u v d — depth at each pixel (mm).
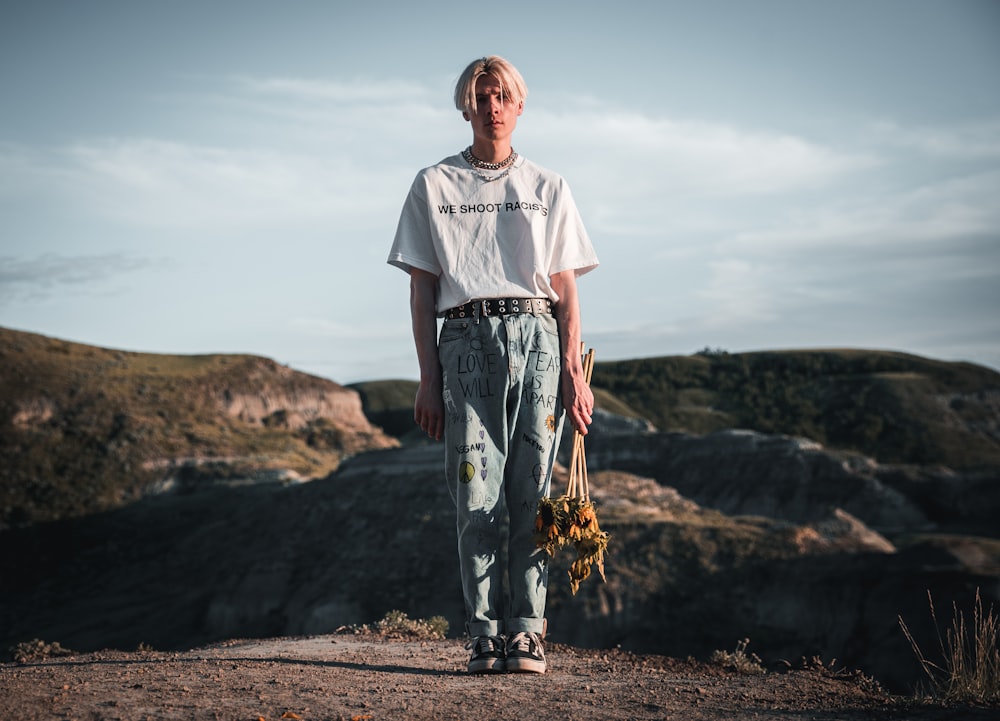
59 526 91312
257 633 65500
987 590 52750
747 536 62062
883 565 57719
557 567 58969
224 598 69375
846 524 65938
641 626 55188
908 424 140250
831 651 54125
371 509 74562
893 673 50281
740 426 155250
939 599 53094
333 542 72000
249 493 100750
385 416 189500
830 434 144500
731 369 175125
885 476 107500
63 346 136375
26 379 119875
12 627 71312
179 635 67562
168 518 93438
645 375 174125
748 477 105750
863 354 171250
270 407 136875
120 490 100562
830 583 57281
